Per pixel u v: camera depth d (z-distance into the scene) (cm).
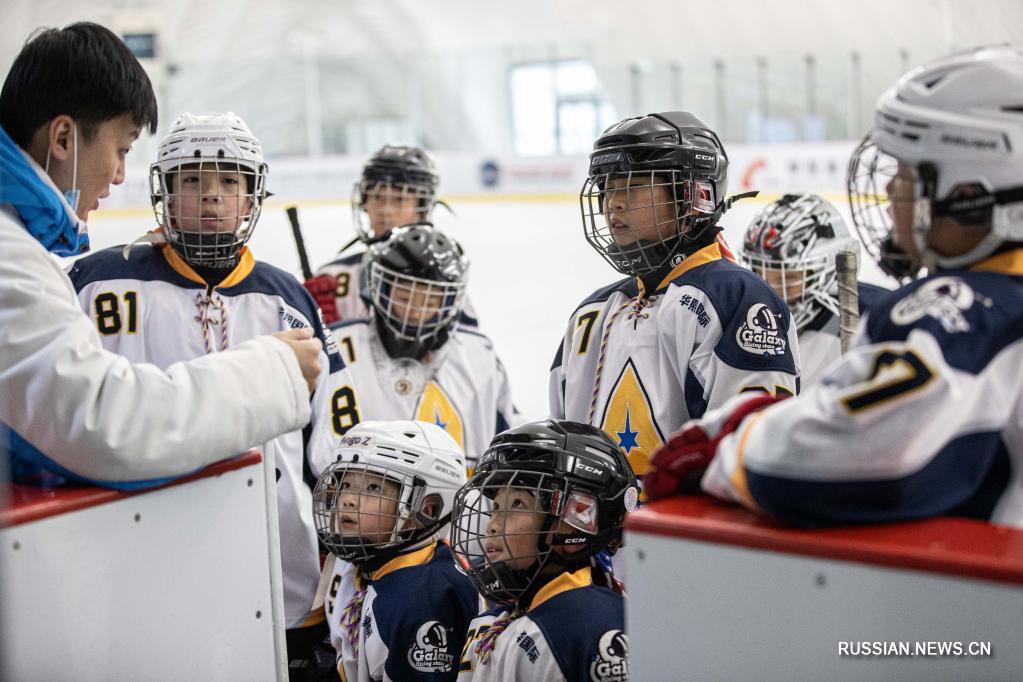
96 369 141
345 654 205
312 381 165
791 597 110
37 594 132
